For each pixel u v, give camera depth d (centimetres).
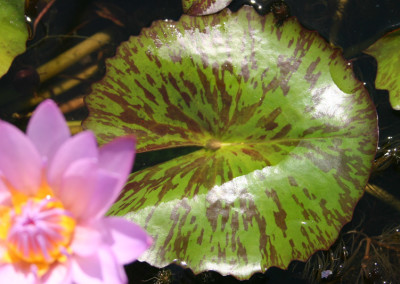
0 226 71
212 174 82
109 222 70
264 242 80
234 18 86
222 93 85
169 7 97
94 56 95
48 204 70
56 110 69
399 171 88
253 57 85
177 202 81
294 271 83
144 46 86
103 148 69
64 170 70
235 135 85
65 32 96
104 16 97
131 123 85
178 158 85
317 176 82
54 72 94
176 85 85
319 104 84
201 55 86
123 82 86
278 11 94
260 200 81
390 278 83
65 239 70
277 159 83
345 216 81
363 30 95
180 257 79
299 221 80
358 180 81
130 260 69
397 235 84
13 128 69
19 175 70
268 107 84
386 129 89
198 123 85
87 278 69
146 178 83
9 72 94
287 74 85
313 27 95
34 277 70
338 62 85
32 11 95
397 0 96
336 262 84
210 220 80
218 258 79
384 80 90
